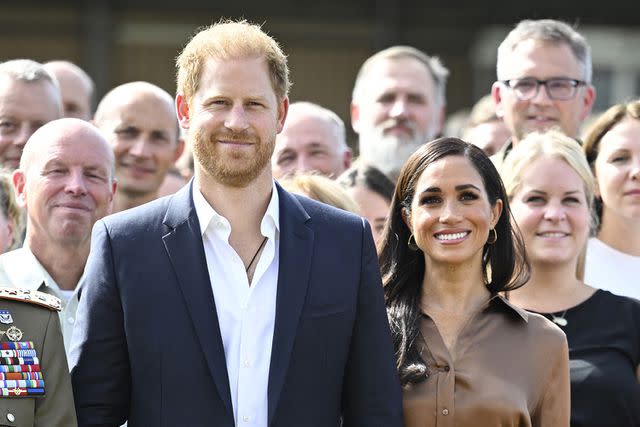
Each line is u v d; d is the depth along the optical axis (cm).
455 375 1134
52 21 3391
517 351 1152
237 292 1066
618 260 1507
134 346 1049
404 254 1207
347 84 3494
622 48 3881
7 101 1563
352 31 3488
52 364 1051
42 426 1036
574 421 1234
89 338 1054
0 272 1305
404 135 1806
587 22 3609
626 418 1236
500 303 1182
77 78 1950
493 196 1181
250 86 1052
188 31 3453
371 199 1515
